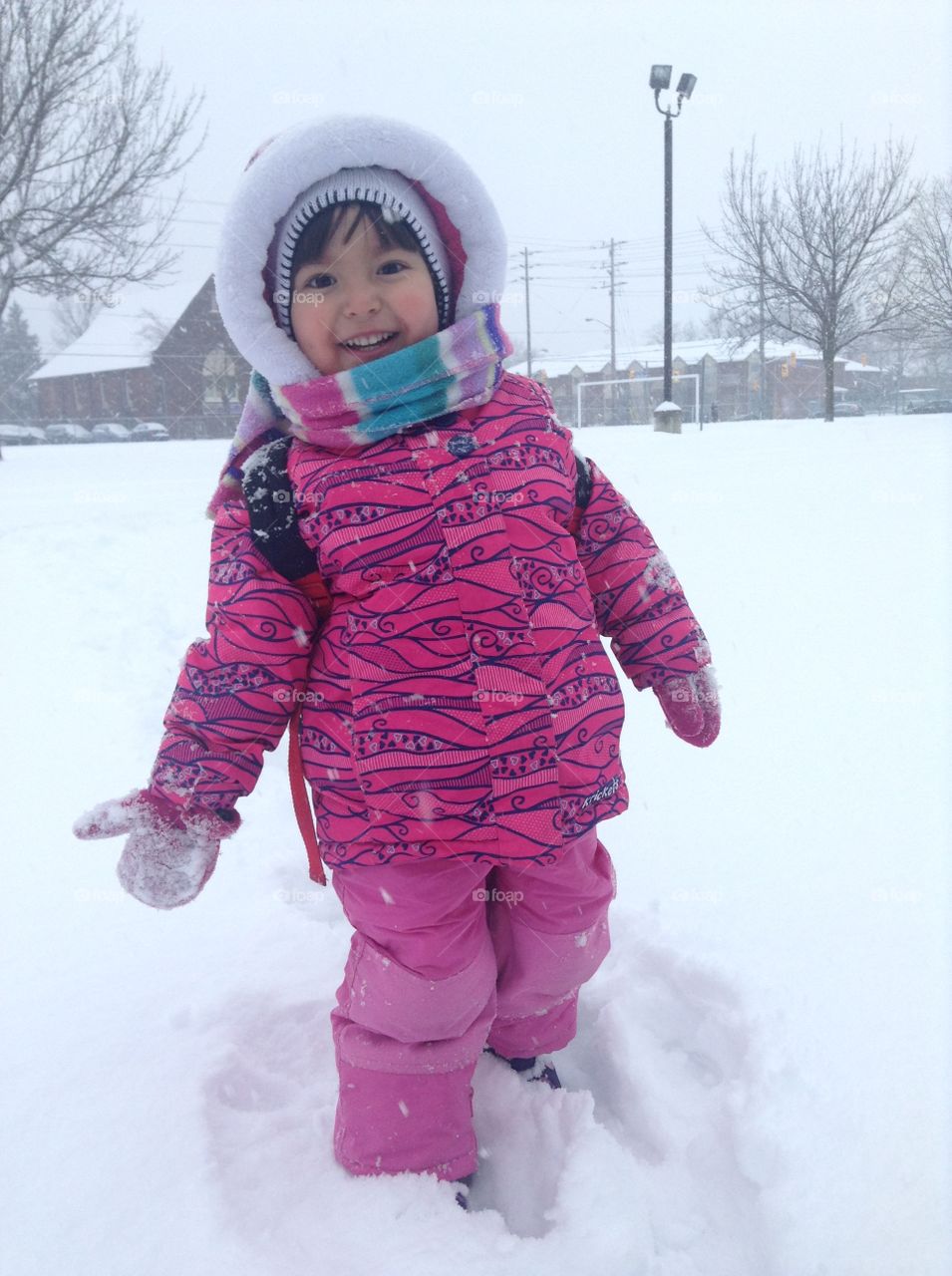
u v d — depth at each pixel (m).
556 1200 1.31
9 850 2.19
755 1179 1.29
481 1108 1.49
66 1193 1.29
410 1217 1.26
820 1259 1.18
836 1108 1.35
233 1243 1.22
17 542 5.98
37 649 3.71
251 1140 1.40
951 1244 1.17
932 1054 1.42
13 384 41.06
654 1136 1.41
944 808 2.10
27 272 17.12
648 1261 1.21
